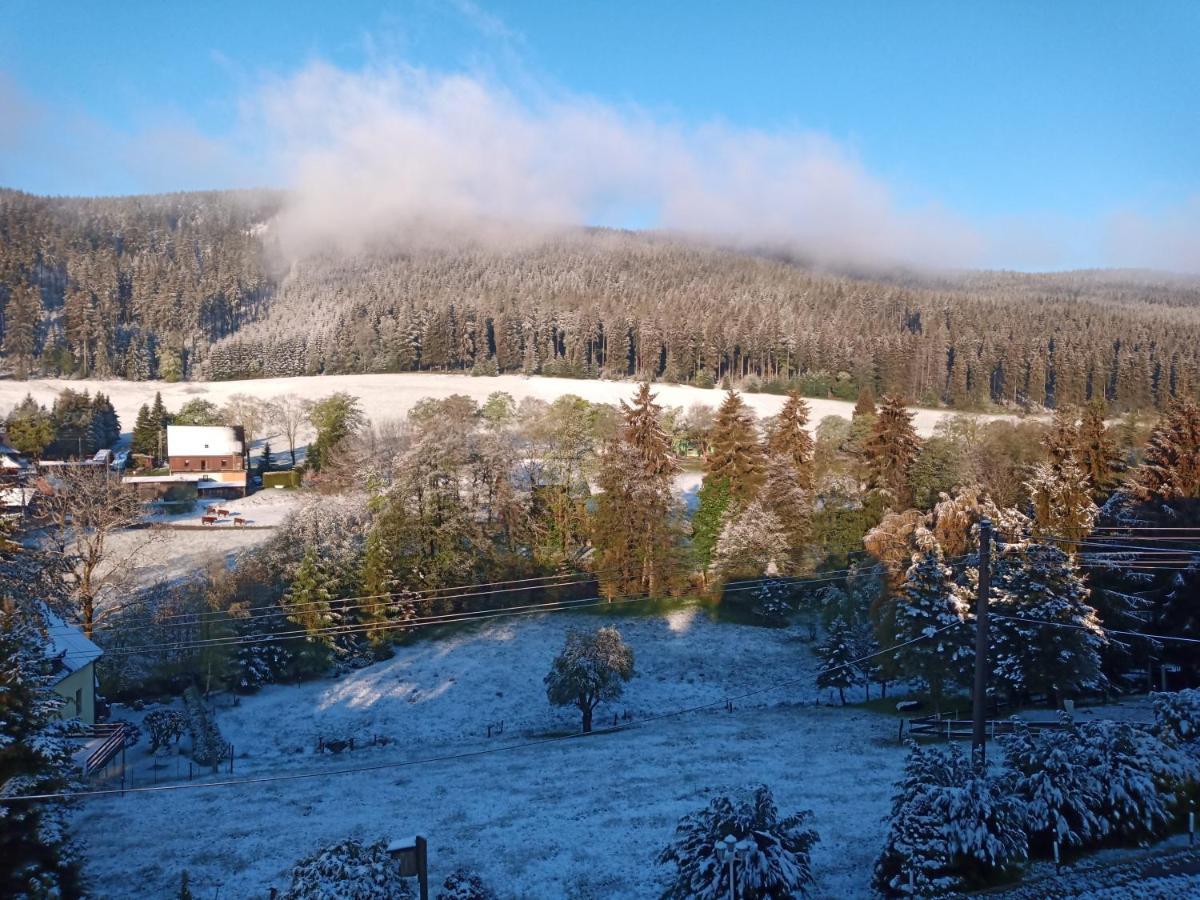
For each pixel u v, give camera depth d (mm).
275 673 51625
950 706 41656
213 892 24797
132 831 29609
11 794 19500
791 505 62812
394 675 51750
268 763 39375
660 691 50062
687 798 30219
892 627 42250
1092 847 21016
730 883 18078
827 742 37000
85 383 153750
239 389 149000
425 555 61188
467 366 174625
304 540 56594
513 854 26438
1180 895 18562
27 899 19375
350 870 18672
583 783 32875
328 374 174000
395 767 37500
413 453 62188
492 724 45312
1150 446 54000
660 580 62875
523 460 74000
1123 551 45250
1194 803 22016
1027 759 22453
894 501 62969
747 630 59062
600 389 149000
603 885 24031
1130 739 22594
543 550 65625
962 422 88625
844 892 21812
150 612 50062
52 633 39750
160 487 91250
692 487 89125
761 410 131625
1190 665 39531
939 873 19516
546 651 55188
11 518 43156
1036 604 35875
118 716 45406
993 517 45844
